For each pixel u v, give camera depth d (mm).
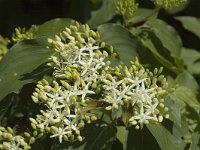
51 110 231
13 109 281
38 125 228
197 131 254
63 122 231
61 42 245
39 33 280
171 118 243
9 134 230
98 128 240
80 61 239
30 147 230
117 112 238
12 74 254
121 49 267
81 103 232
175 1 298
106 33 268
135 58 255
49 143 251
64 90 235
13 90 246
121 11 298
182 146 244
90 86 243
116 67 238
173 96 282
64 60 245
